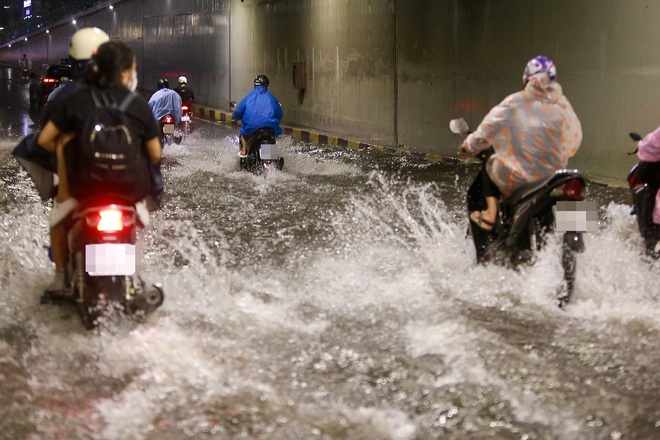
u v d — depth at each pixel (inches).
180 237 320.2
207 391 175.2
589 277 251.6
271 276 262.1
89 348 196.9
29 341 202.5
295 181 474.0
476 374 185.8
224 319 219.1
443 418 164.6
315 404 170.1
